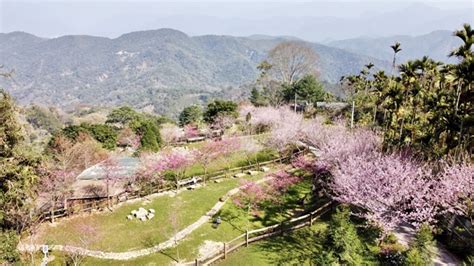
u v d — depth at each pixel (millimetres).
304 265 20297
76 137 41812
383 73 49188
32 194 23078
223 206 29562
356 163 25109
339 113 56469
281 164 39000
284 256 21344
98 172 31219
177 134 50438
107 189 29359
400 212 21188
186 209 29000
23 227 22375
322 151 31156
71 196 28656
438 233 21609
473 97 27734
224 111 54969
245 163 40156
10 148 22094
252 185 29812
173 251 22766
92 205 28344
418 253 18719
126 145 47156
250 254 21766
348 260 19188
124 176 31203
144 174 32438
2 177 21172
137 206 29203
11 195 21156
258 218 27375
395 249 20078
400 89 35562
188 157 36375
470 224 21531
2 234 20125
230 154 40469
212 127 53812
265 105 67625
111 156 33656
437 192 21422
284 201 29641
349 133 34094
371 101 53562
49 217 25922
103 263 21250
